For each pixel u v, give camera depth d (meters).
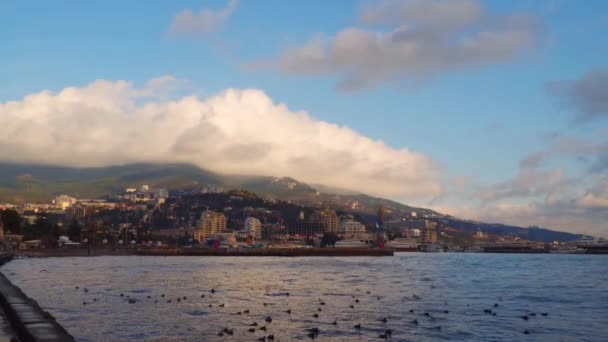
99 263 188.25
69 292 78.06
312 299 71.38
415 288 91.38
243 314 56.22
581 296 80.81
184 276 118.12
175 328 47.59
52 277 111.44
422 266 191.38
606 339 46.00
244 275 124.75
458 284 102.62
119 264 181.50
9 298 49.78
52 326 35.00
